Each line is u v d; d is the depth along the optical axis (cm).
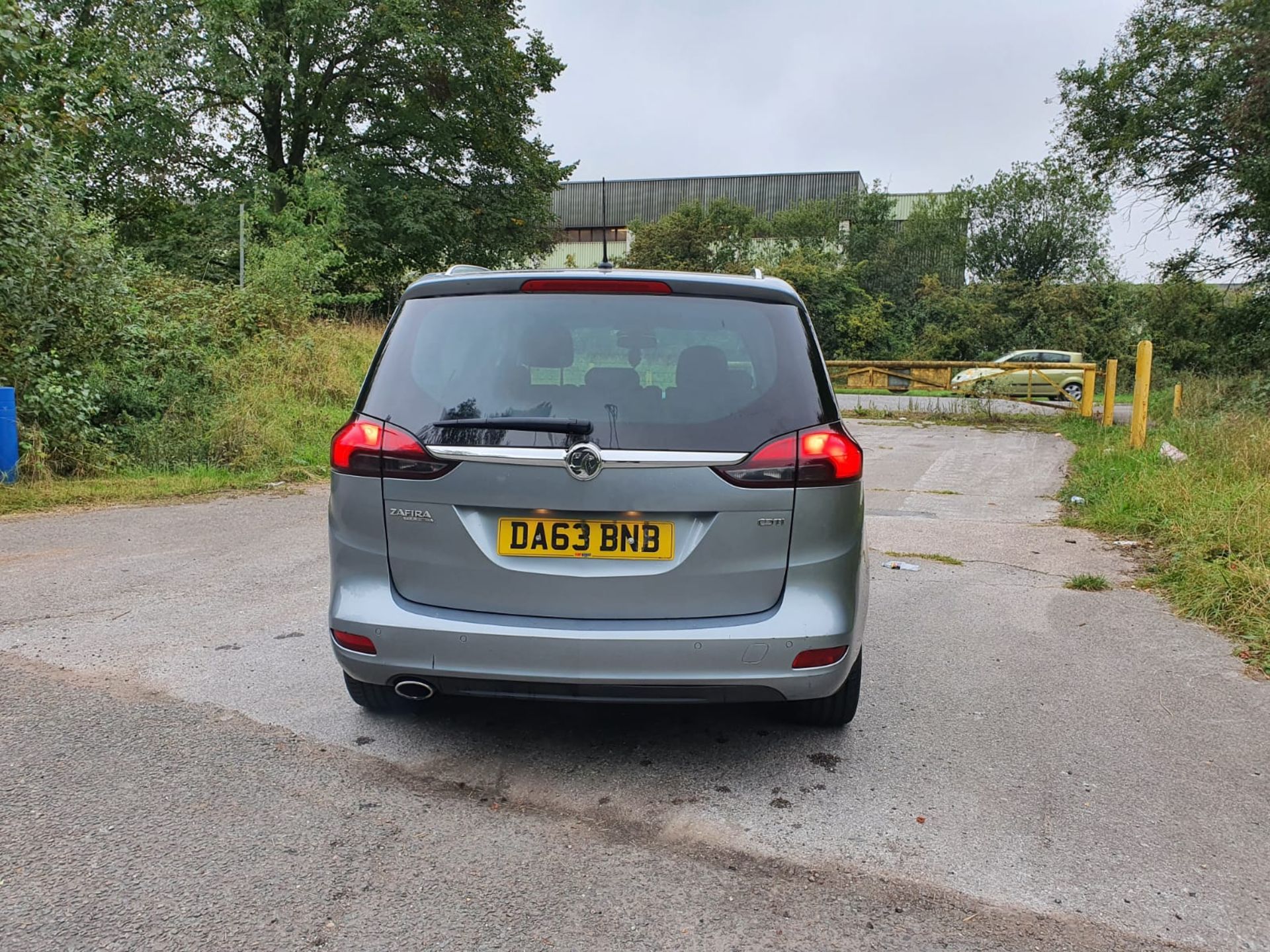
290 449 1035
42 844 241
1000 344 3900
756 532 268
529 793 279
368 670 282
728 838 254
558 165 3356
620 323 281
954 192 4638
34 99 919
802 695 276
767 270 4472
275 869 232
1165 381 2195
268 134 2883
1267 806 278
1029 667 407
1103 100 1919
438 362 284
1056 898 227
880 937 210
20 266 862
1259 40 1617
